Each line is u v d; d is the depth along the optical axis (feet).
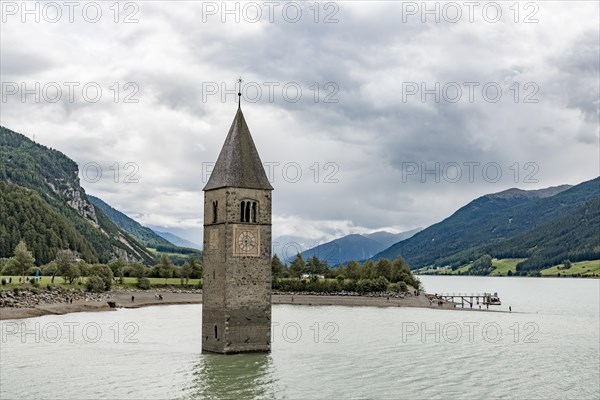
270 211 315.37
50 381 257.55
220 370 281.74
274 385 259.60
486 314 645.92
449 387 268.62
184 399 235.61
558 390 269.85
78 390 244.01
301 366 298.35
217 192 313.12
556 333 475.72
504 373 302.66
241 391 248.73
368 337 419.95
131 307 641.40
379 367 306.14
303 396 244.63
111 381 259.19
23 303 546.67
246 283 309.42
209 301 316.40
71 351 327.26
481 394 258.37
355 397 246.47
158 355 315.17
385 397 247.91
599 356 358.43
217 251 311.27
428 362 325.01
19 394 236.84
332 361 316.40
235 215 306.96
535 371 310.04
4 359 302.86
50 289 636.89
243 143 317.01
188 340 373.40
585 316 640.58
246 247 308.81
